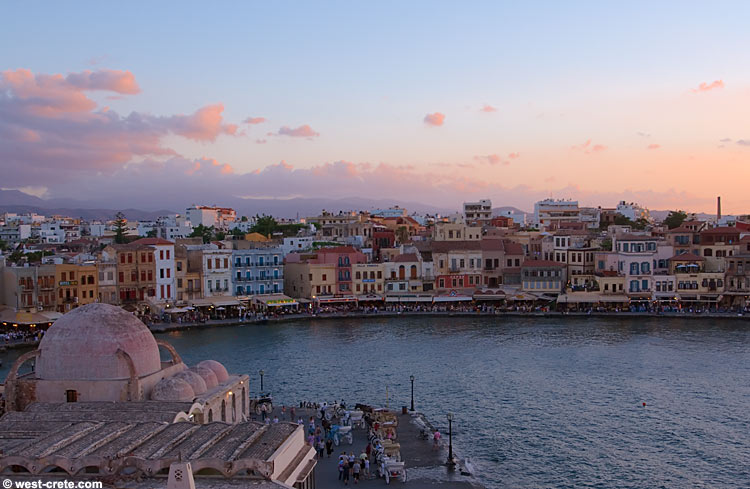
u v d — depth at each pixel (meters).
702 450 62.72
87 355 57.25
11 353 106.56
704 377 87.94
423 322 137.50
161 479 39.44
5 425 48.62
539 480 56.09
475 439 65.50
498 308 149.50
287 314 145.38
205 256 149.38
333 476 54.81
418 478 54.69
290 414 71.38
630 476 57.03
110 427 46.03
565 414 73.12
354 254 161.88
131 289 140.12
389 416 67.12
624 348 106.94
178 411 51.75
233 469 39.44
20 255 179.25
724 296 150.62
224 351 106.94
